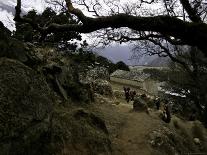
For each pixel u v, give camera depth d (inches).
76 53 1733.5
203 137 1139.3
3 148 365.7
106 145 701.9
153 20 302.2
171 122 1131.3
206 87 723.4
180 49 709.3
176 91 1103.6
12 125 386.0
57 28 337.1
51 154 484.7
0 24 548.4
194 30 298.8
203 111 770.2
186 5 402.3
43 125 444.5
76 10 316.5
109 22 309.1
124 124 968.3
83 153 598.2
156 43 637.9
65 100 788.6
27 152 409.7
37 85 456.1
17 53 581.9
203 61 718.5
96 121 759.7
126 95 1483.8
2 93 393.4
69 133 608.7
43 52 902.4
